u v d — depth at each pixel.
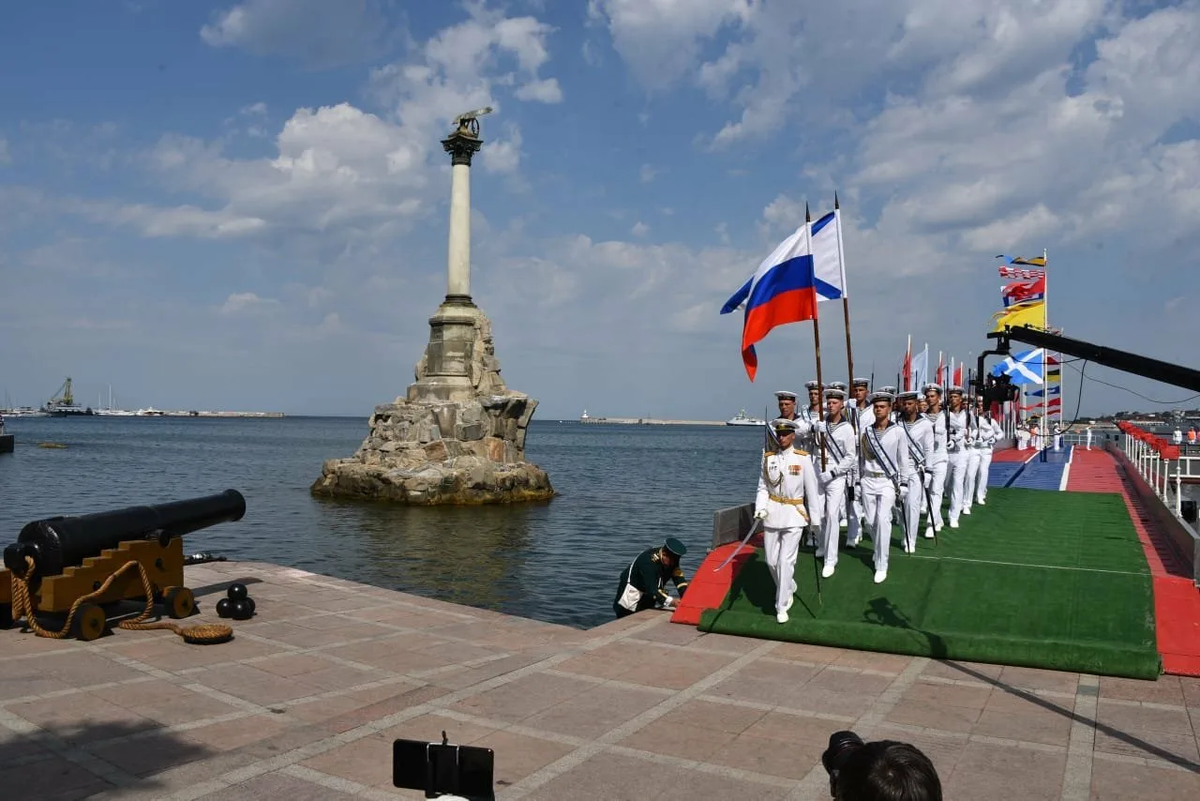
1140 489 22.56
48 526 12.24
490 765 4.33
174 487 57.28
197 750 8.30
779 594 12.23
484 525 40.50
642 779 7.66
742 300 15.02
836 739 3.67
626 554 32.78
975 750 8.26
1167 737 8.57
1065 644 10.78
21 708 9.39
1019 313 41.09
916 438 16.05
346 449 118.06
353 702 9.77
